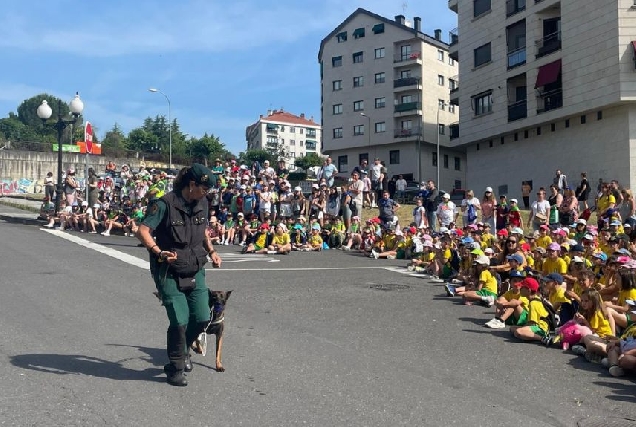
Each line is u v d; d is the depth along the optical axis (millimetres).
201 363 6465
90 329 7699
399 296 11219
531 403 5727
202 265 5727
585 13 32625
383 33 65000
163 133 88250
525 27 37625
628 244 12555
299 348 7254
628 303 8031
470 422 5113
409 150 62750
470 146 43500
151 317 8492
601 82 31703
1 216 28312
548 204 18859
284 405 5309
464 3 42969
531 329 8203
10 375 5762
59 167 25234
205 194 5660
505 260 12055
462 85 43250
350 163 67000
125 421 4785
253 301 10188
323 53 69375
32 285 10664
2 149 50656
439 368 6742
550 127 36406
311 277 13367
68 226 24438
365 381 6102
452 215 19875
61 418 4777
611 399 5965
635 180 30906
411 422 5047
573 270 9602
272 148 102562
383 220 20906
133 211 23078
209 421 4871
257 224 21422
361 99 66188
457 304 10586
